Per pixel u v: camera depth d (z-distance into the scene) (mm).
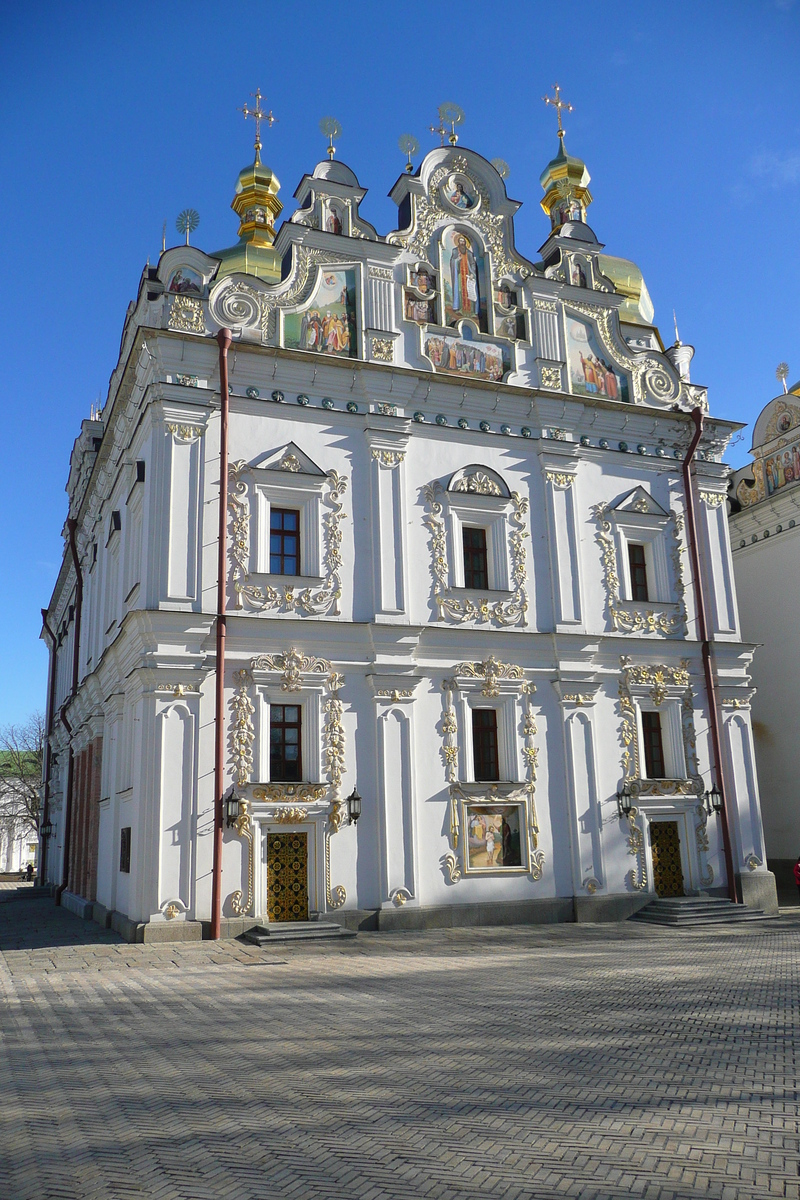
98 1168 6918
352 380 23812
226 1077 9281
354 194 25016
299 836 21344
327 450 23344
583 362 27328
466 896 22578
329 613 22500
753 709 34812
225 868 20281
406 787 22281
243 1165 6941
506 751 23875
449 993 13914
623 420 27312
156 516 21203
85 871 28859
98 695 28438
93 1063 9875
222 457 21891
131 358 23203
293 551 22844
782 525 33875
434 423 24766
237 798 20312
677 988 14328
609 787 24891
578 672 24922
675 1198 6309
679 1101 8414
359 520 23359
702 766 26297
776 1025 11609
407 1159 7012
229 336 22391
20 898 37500
